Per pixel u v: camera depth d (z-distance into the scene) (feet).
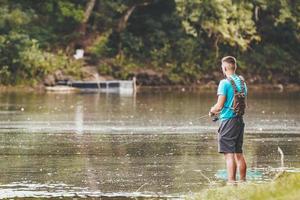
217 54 269.64
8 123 125.90
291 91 250.37
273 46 289.12
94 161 84.07
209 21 262.88
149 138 106.11
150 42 266.57
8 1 247.70
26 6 252.62
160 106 167.63
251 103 183.21
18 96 199.21
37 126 121.19
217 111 72.74
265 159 85.61
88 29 258.57
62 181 71.82
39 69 237.86
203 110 156.46
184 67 264.93
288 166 80.28
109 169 78.69
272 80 284.61
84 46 255.50
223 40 268.00
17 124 124.26
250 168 78.84
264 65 285.02
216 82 268.41
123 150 93.15
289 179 54.70
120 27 262.47
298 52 296.30
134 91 233.76
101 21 260.62
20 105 165.99
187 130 117.29
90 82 240.53
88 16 256.11
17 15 240.94
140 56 262.47
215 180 72.23
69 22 257.55
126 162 83.46
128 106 166.71
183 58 266.36
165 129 118.32
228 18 269.03
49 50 247.70
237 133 72.23
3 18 239.50
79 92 224.53
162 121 131.44
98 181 71.92
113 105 169.48
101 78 249.14
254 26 279.49
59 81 239.50
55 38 250.98
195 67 267.59
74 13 253.65
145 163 82.79
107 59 255.91
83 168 79.36
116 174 75.77
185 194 65.51
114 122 128.77
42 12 255.29
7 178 73.36
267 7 281.95
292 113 152.87
